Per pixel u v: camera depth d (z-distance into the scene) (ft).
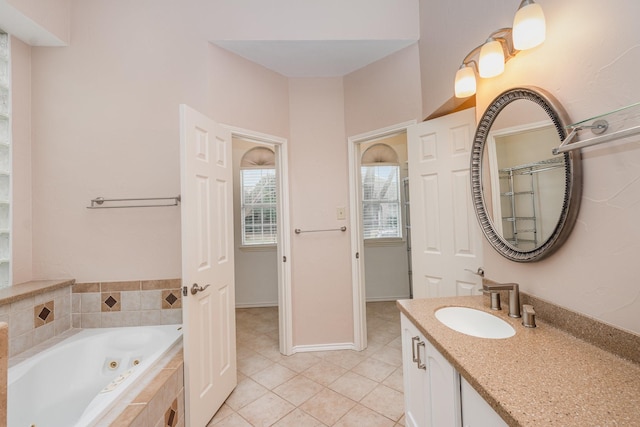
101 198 6.53
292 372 7.11
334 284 8.30
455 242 6.19
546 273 3.60
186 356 4.96
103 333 6.13
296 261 8.25
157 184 6.64
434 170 6.54
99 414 3.59
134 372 4.49
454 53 5.49
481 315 4.19
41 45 6.50
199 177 5.49
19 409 4.66
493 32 4.00
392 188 13.15
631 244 2.61
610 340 2.79
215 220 6.01
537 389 2.30
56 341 5.83
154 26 6.73
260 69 7.75
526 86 3.66
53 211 6.43
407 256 12.97
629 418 1.94
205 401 5.37
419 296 6.85
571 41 3.15
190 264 5.09
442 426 3.34
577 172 3.05
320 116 8.41
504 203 4.23
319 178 8.36
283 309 8.08
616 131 2.66
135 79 6.65
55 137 6.48
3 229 6.01
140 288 6.55
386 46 7.18
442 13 5.91
